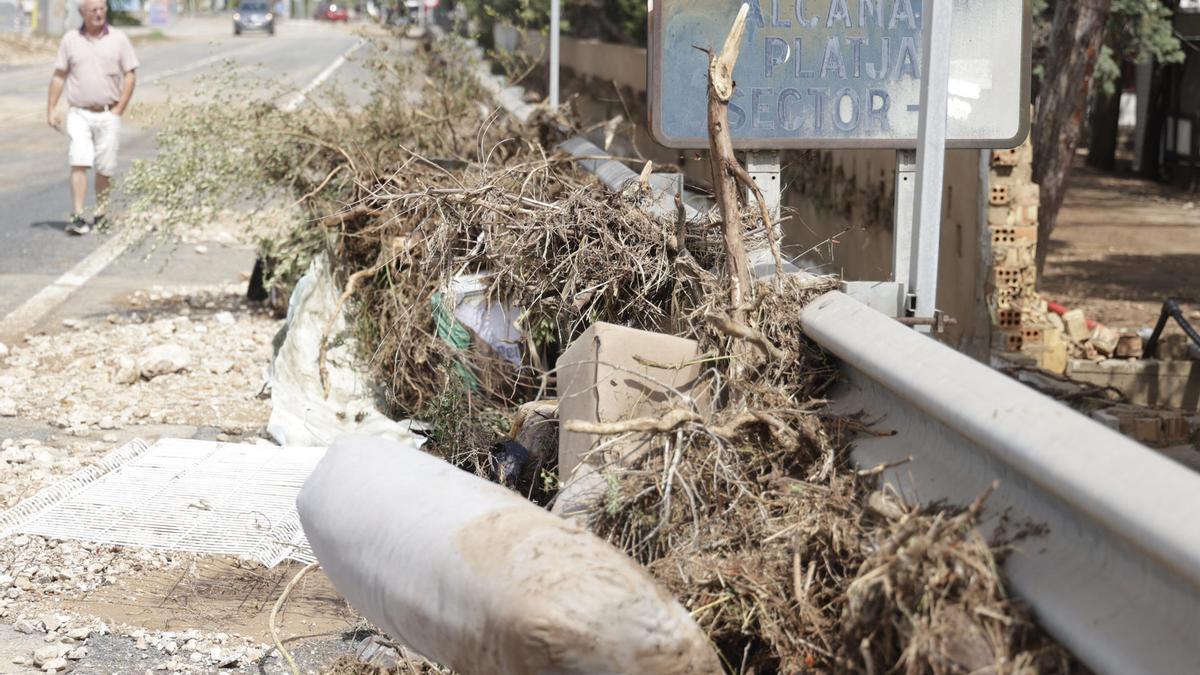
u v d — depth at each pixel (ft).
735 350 12.72
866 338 11.38
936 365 10.12
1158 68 66.90
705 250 15.21
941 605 8.07
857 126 15.65
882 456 10.77
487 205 16.71
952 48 15.57
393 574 9.74
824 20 15.49
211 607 14.35
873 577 8.43
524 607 8.52
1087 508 7.80
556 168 22.31
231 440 20.49
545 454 15.07
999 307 24.25
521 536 9.16
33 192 51.31
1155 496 7.34
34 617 13.99
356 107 31.73
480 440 16.02
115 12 246.27
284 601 13.46
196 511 16.98
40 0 193.47
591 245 15.52
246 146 27.17
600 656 8.50
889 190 28.96
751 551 10.41
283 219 29.12
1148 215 55.31
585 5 91.25
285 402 20.13
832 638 9.28
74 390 23.39
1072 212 56.44
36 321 29.50
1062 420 8.46
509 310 16.80
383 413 19.74
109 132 41.68
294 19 332.39
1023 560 8.50
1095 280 39.55
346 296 18.98
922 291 13.93
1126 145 84.48
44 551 15.71
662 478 10.98
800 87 15.56
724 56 13.28
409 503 10.12
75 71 41.11
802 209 37.06
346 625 13.92
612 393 12.22
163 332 27.71
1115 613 7.68
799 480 11.07
